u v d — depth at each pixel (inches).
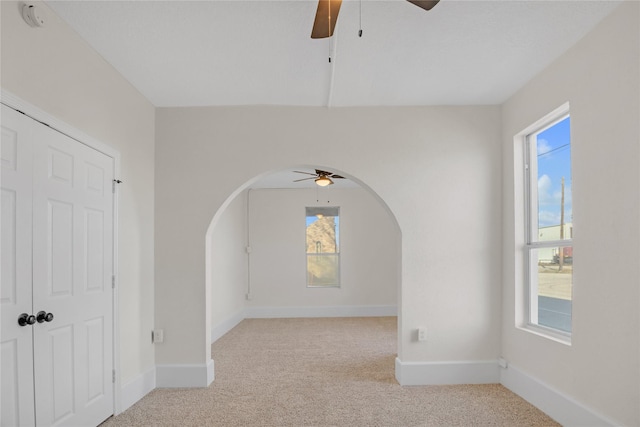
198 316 153.8
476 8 96.2
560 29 105.7
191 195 156.3
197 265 154.7
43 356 93.7
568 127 124.0
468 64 125.0
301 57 120.0
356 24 102.2
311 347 217.0
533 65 125.8
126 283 133.0
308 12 97.6
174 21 101.4
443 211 156.3
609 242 99.7
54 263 97.8
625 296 94.5
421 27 104.0
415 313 153.9
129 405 132.0
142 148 146.5
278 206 329.1
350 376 164.1
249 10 96.7
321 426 117.2
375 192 156.7
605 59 101.2
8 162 83.9
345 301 324.5
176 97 149.5
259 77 133.6
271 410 129.1
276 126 157.9
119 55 118.6
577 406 109.1
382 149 157.6
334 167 157.1
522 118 141.8
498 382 153.1
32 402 89.9
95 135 116.0
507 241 151.8
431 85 140.5
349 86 140.6
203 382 151.9
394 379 159.5
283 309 322.7
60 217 100.4
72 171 105.2
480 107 158.7
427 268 154.9
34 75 91.4
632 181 92.7
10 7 84.5
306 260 327.6
